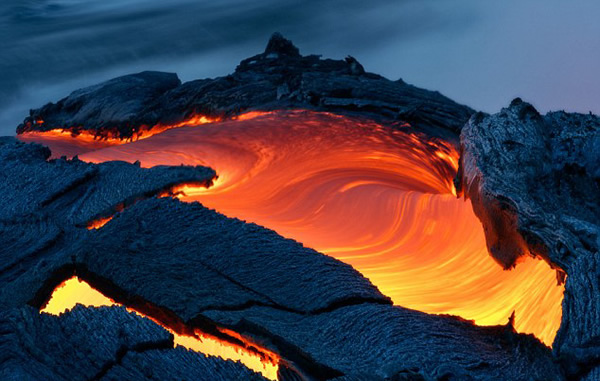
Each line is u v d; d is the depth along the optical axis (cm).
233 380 524
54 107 1884
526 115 894
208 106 1630
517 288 710
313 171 1123
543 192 771
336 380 504
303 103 1523
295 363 550
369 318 594
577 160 810
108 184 953
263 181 1090
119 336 560
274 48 1873
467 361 546
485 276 746
